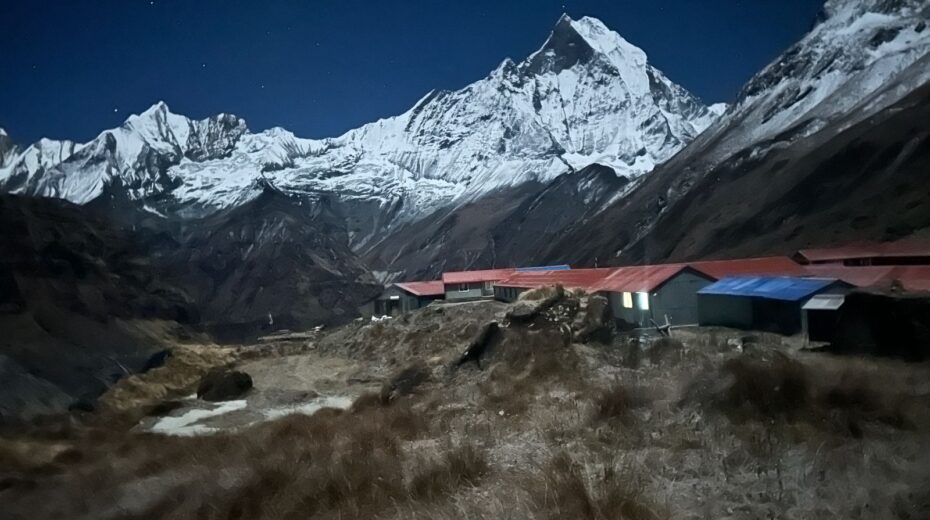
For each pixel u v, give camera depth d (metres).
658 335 26.03
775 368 11.63
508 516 7.30
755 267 35.66
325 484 9.78
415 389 21.97
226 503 9.91
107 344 57.56
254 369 46.00
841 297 22.62
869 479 7.33
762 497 7.17
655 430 10.38
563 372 18.86
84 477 14.52
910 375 13.35
